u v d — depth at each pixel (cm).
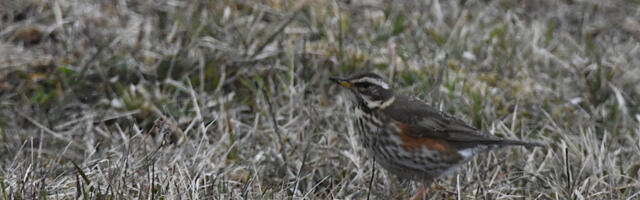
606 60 1521
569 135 1307
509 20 1605
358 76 1153
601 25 1664
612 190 1163
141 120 1341
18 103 1361
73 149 1274
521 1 1719
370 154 1166
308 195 1156
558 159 1230
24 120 1341
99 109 1358
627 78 1462
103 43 1452
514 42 1519
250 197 1105
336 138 1304
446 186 1215
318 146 1269
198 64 1423
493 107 1366
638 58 1534
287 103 1378
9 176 1128
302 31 1529
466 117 1346
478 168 1213
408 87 1418
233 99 1381
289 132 1306
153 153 1161
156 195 1076
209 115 1344
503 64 1475
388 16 1591
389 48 1452
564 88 1438
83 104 1366
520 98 1400
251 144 1275
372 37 1541
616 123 1320
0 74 1391
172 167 1139
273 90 1394
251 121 1359
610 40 1614
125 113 1334
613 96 1425
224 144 1260
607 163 1213
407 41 1532
